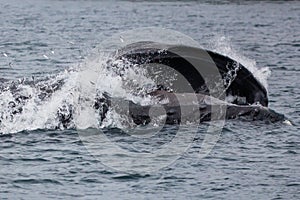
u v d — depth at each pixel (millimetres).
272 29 104250
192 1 148250
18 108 41156
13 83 42625
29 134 39625
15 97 41531
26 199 30500
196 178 33312
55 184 32250
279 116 42469
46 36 86250
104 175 33438
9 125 40531
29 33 88562
